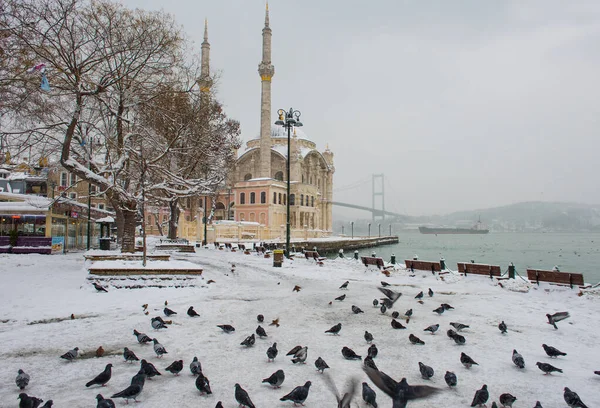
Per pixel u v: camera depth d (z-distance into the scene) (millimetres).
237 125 52719
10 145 20703
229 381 7172
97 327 10664
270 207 80375
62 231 33469
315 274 22531
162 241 42750
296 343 9477
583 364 8367
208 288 17219
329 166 116312
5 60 18562
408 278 21281
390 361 8352
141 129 26891
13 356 8414
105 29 21062
